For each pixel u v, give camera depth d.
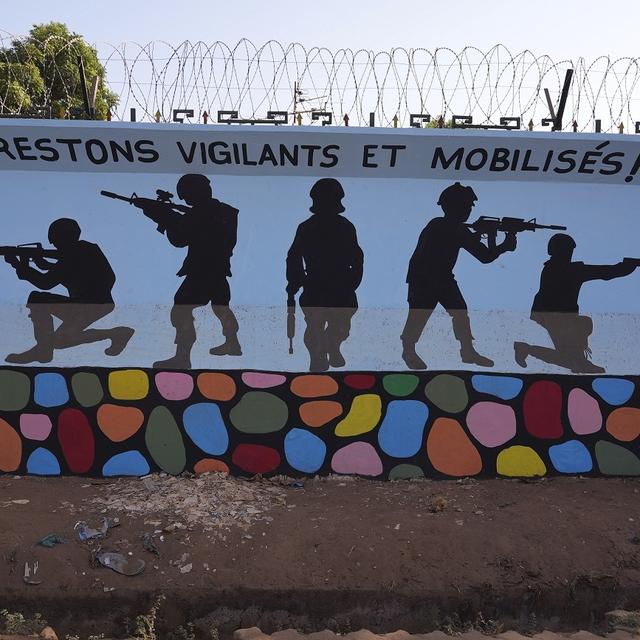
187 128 7.01
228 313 7.24
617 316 7.38
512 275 7.41
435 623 5.23
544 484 6.89
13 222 7.30
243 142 7.12
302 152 7.21
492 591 5.28
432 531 5.69
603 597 5.35
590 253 7.47
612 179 7.52
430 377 7.16
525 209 7.49
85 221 7.33
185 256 7.32
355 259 7.35
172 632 5.11
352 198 7.43
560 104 7.54
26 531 5.53
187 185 7.37
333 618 5.20
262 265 7.34
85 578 5.18
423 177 7.45
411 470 7.00
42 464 6.95
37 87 11.18
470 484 6.86
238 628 5.14
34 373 7.09
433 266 7.38
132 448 6.98
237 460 6.97
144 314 7.21
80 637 5.07
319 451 7.00
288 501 6.32
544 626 5.31
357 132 7.07
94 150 7.19
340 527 5.71
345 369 7.15
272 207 7.41
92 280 7.25
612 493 6.63
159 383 7.08
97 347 7.15
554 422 7.16
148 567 5.29
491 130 7.11
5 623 4.93
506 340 7.29
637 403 7.22
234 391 7.08
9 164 7.30
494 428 7.11
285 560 5.37
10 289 7.23
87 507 6.05
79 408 7.04
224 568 5.28
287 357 7.17
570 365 7.27
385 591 5.22
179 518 5.80
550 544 5.61
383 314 7.28
